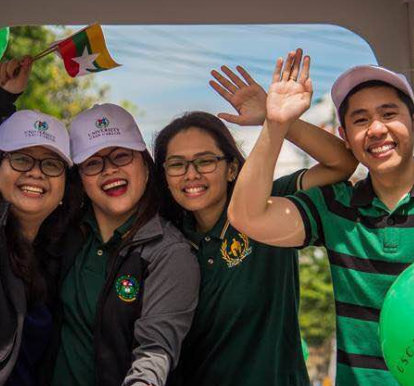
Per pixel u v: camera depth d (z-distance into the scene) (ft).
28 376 10.95
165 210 11.98
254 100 11.62
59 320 11.10
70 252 11.30
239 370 11.44
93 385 10.89
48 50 12.62
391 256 10.00
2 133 11.22
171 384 11.69
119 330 10.77
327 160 11.15
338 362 10.36
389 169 10.04
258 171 10.23
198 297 11.35
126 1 12.71
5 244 10.72
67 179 11.64
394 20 12.66
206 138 11.53
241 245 11.47
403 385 9.31
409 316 9.09
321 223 10.55
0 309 10.48
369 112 10.18
